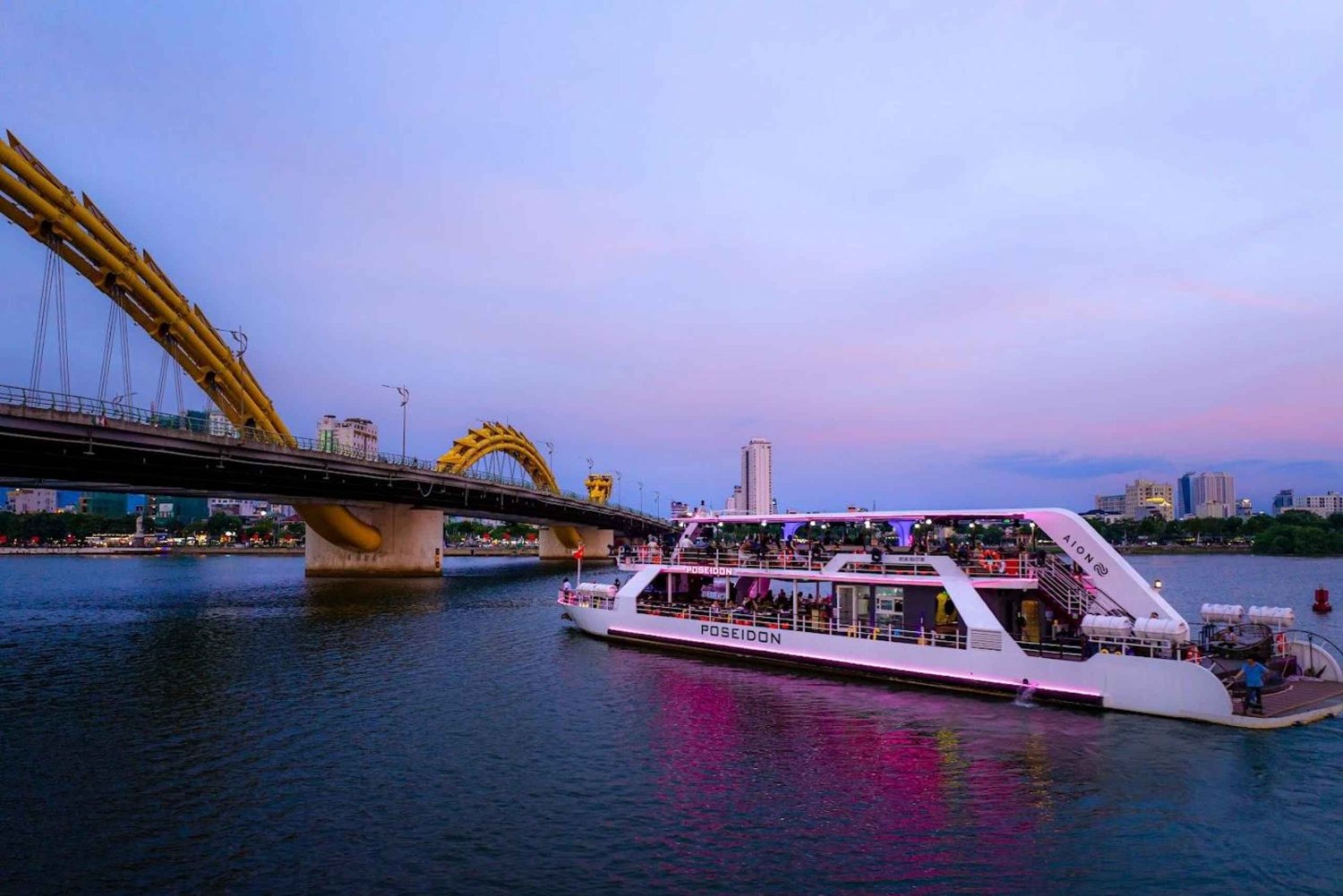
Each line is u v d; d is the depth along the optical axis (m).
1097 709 29.44
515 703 32.19
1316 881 17.39
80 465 55.94
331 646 45.97
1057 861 18.17
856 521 38.78
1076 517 33.62
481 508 106.38
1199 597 81.06
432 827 19.83
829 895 16.61
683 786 22.73
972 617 32.62
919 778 23.27
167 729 28.23
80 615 61.12
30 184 65.31
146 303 77.94
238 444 58.44
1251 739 25.95
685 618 43.59
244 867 17.59
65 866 17.61
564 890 16.73
